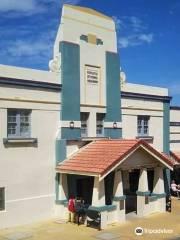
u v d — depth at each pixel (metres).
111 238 16.33
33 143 18.83
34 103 18.91
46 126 19.38
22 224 18.25
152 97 25.14
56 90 19.77
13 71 18.14
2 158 17.70
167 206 21.80
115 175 18.92
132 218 19.91
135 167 19.88
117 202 18.77
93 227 17.94
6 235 16.61
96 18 21.67
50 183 19.44
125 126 23.45
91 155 19.34
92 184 21.14
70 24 20.33
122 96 23.16
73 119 20.36
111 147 19.56
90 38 21.27
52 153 19.58
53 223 18.61
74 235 16.69
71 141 20.30
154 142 25.47
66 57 20.09
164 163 21.27
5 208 17.73
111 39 22.44
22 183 18.38
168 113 26.38
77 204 18.53
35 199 18.78
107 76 22.12
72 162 19.33
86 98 21.06
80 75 20.77
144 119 25.02
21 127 18.64
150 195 21.34
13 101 18.12
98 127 21.98
